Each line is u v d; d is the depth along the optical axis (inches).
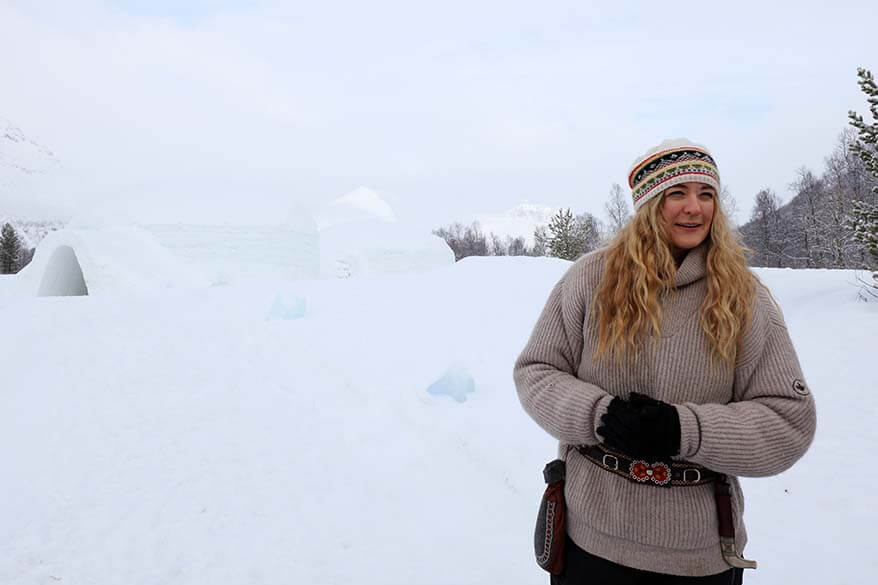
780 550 155.2
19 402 277.9
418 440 232.7
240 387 298.0
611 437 67.0
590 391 74.3
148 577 146.9
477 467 210.5
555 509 80.2
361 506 183.0
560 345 83.7
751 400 72.6
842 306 390.3
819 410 240.8
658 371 73.5
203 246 898.1
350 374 316.8
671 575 71.4
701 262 76.3
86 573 148.6
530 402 80.5
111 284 745.6
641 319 74.1
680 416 65.7
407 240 1348.4
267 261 940.6
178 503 185.2
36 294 792.9
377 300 510.3
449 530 168.6
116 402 277.7
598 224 1584.6
